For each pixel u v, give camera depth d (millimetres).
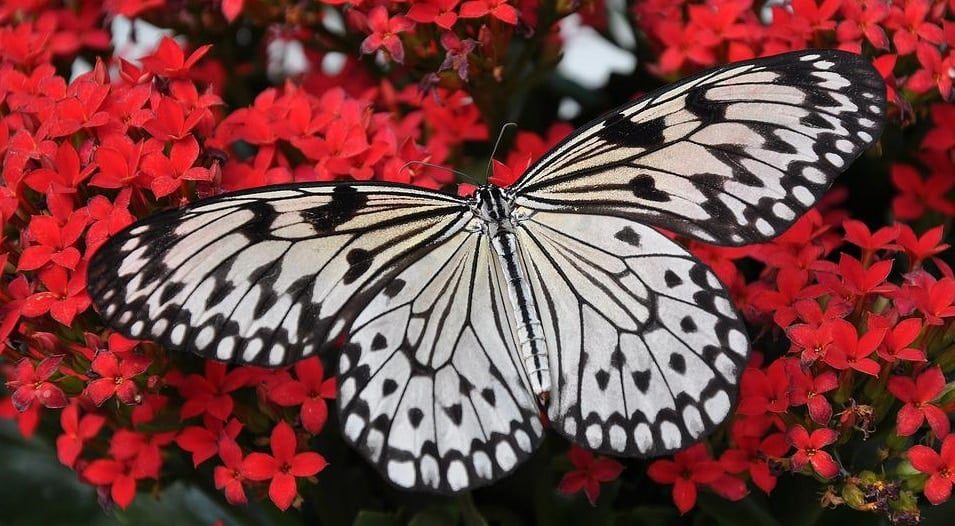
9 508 464
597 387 385
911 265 416
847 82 375
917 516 396
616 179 388
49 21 458
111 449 417
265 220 378
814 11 429
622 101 490
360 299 384
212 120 414
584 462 417
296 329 380
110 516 457
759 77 376
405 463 382
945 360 403
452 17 422
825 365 396
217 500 434
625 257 389
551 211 392
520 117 487
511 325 389
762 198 379
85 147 409
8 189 405
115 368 394
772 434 401
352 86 473
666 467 409
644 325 386
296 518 431
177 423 414
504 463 383
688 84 378
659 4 460
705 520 434
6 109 433
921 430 406
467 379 386
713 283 384
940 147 432
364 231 385
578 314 389
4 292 402
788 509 423
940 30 422
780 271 407
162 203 406
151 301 373
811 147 376
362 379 384
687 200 384
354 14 433
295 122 424
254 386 412
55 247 396
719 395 380
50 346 398
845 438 398
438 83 435
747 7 440
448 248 391
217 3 455
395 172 416
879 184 467
